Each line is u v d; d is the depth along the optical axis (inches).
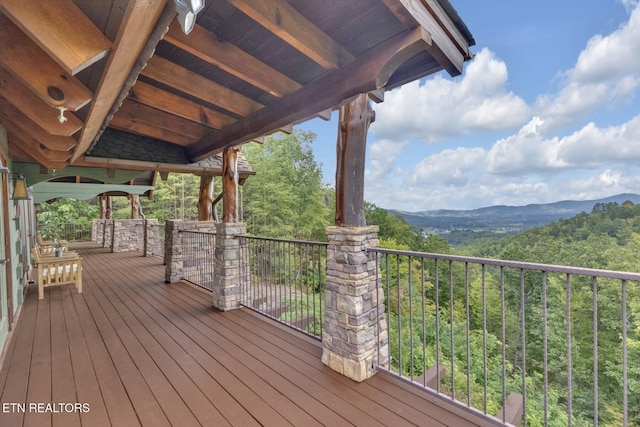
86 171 237.1
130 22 44.8
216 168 245.1
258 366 104.0
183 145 217.2
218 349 117.3
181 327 140.9
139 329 138.6
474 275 702.5
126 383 93.4
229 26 92.3
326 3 80.8
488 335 470.3
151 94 134.4
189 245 248.4
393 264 641.6
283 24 79.7
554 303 565.0
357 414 78.6
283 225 818.8
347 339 97.7
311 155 913.5
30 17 43.6
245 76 104.3
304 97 112.9
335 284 102.4
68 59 47.2
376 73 89.3
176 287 220.2
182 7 41.8
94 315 158.4
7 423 74.8
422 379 93.6
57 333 133.7
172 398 85.7
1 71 70.2
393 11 72.2
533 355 515.8
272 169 826.2
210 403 83.4
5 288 124.9
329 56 94.3
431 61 99.4
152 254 378.9
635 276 49.9
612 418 414.3
